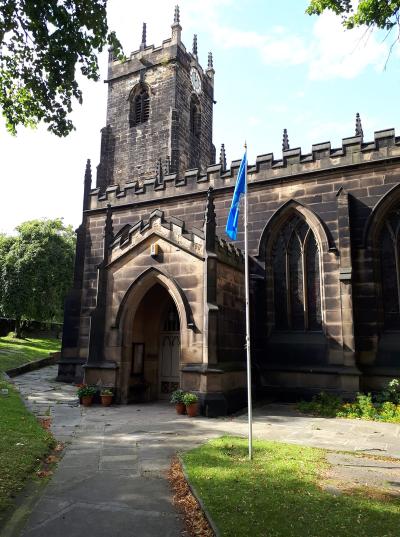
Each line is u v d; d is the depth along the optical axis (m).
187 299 18.30
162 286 21.28
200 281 18.17
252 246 23.47
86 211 29.67
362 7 10.21
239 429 14.22
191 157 39.03
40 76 9.88
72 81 9.97
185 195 26.00
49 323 59.50
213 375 17.06
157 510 7.38
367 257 20.62
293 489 8.08
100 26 9.41
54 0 8.77
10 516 7.09
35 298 45.31
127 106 38.88
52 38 9.27
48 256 46.12
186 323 17.95
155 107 37.66
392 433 14.03
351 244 20.91
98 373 19.70
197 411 16.80
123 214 28.19
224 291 19.02
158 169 31.66
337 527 6.44
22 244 46.31
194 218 25.69
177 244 18.89
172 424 14.91
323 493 7.93
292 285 22.84
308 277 22.45
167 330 22.38
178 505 7.60
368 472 9.48
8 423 13.07
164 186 26.95
